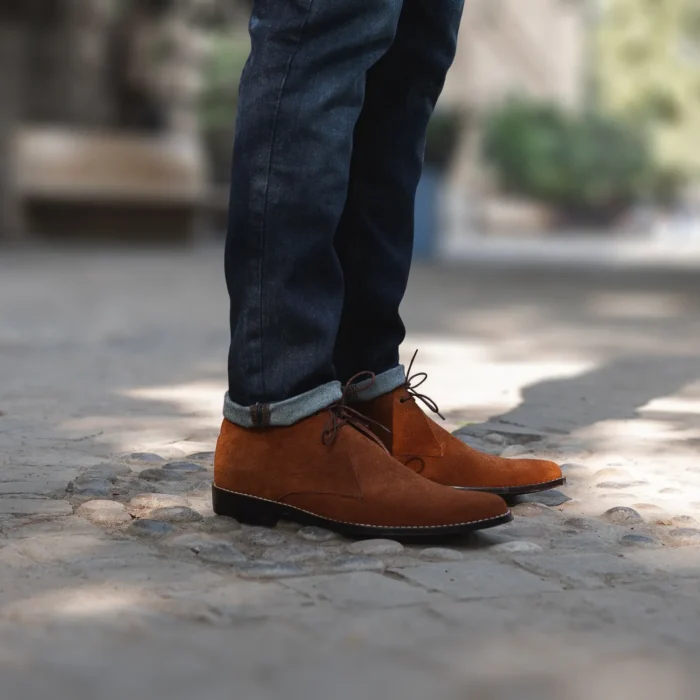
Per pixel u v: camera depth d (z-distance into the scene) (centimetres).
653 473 267
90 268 1164
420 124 233
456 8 230
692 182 4288
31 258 1309
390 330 236
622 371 464
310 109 203
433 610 161
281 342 209
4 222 1600
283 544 199
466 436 309
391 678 133
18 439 296
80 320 654
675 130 4178
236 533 206
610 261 1620
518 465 235
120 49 1656
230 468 213
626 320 708
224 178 2270
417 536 202
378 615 158
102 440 296
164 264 1269
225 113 2239
